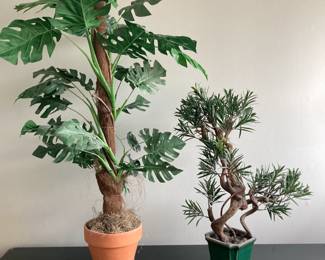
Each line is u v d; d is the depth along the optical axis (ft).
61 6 2.73
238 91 4.39
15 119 4.42
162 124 4.46
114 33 3.10
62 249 4.55
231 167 3.36
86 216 4.65
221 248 3.44
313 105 4.41
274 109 4.42
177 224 4.66
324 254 4.24
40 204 4.63
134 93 4.39
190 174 4.54
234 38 4.29
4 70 4.32
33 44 3.05
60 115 4.38
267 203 3.50
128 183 4.21
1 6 4.16
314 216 4.62
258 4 4.23
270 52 4.31
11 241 4.70
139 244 4.68
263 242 4.68
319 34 4.27
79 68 4.33
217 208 4.60
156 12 4.25
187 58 3.18
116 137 4.45
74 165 4.54
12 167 4.52
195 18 4.26
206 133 3.56
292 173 3.64
